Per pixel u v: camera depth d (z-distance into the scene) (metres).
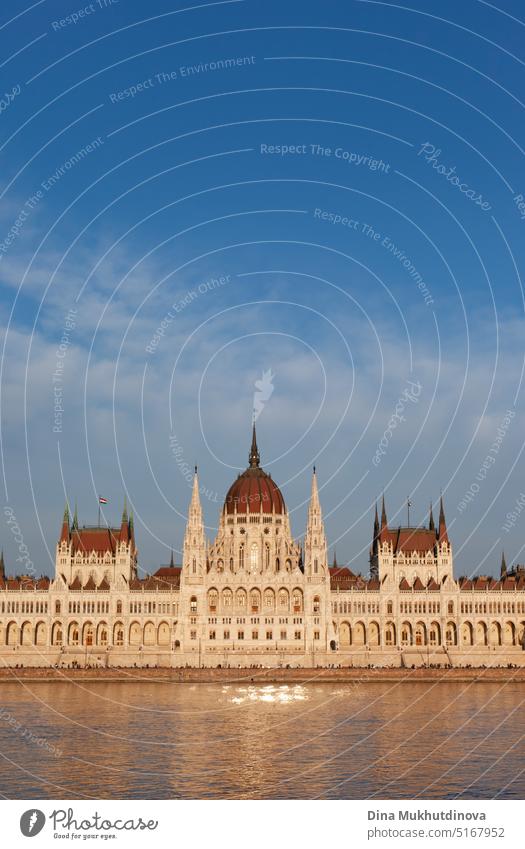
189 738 152.38
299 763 129.50
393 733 158.75
